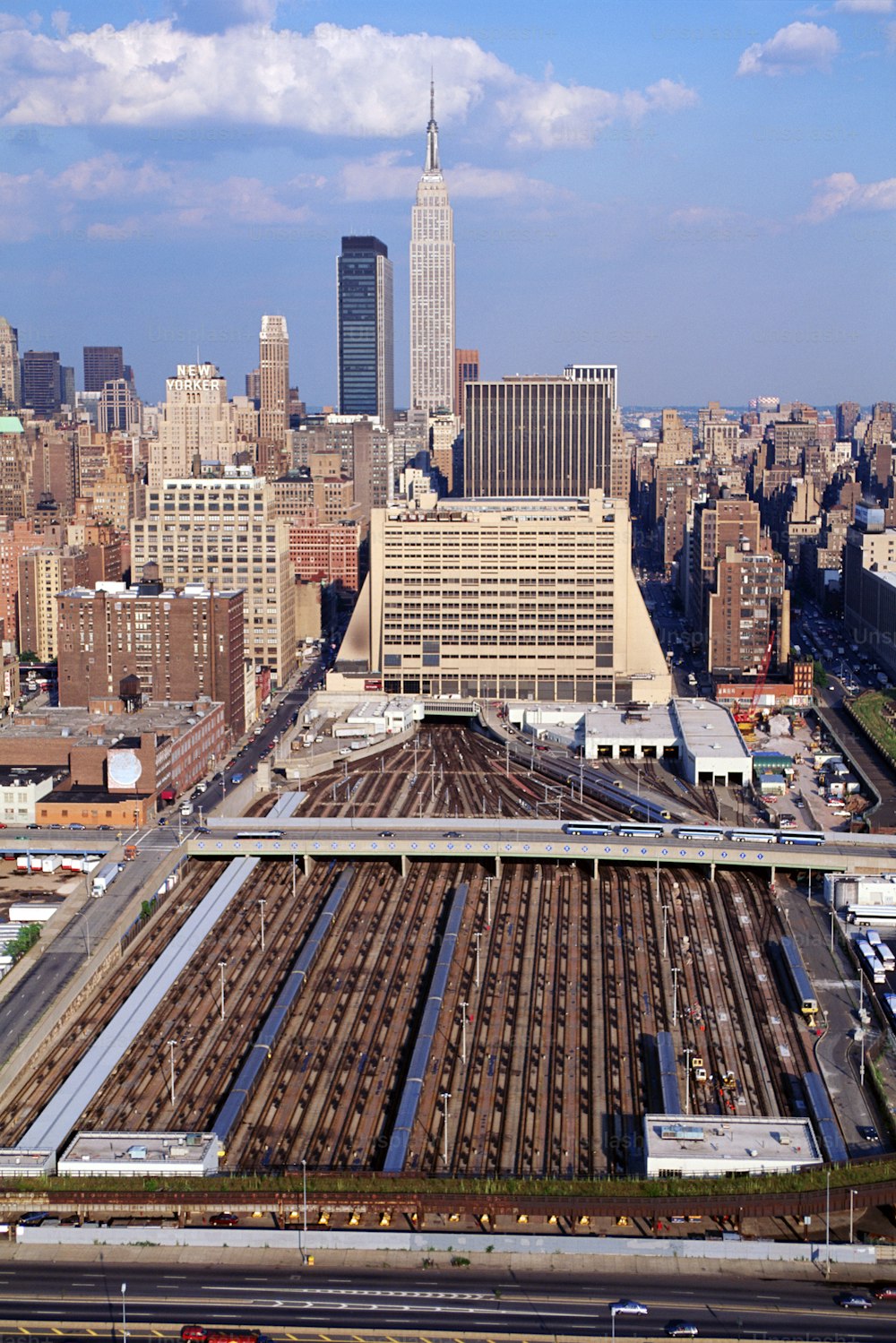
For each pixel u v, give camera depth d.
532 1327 197.38
